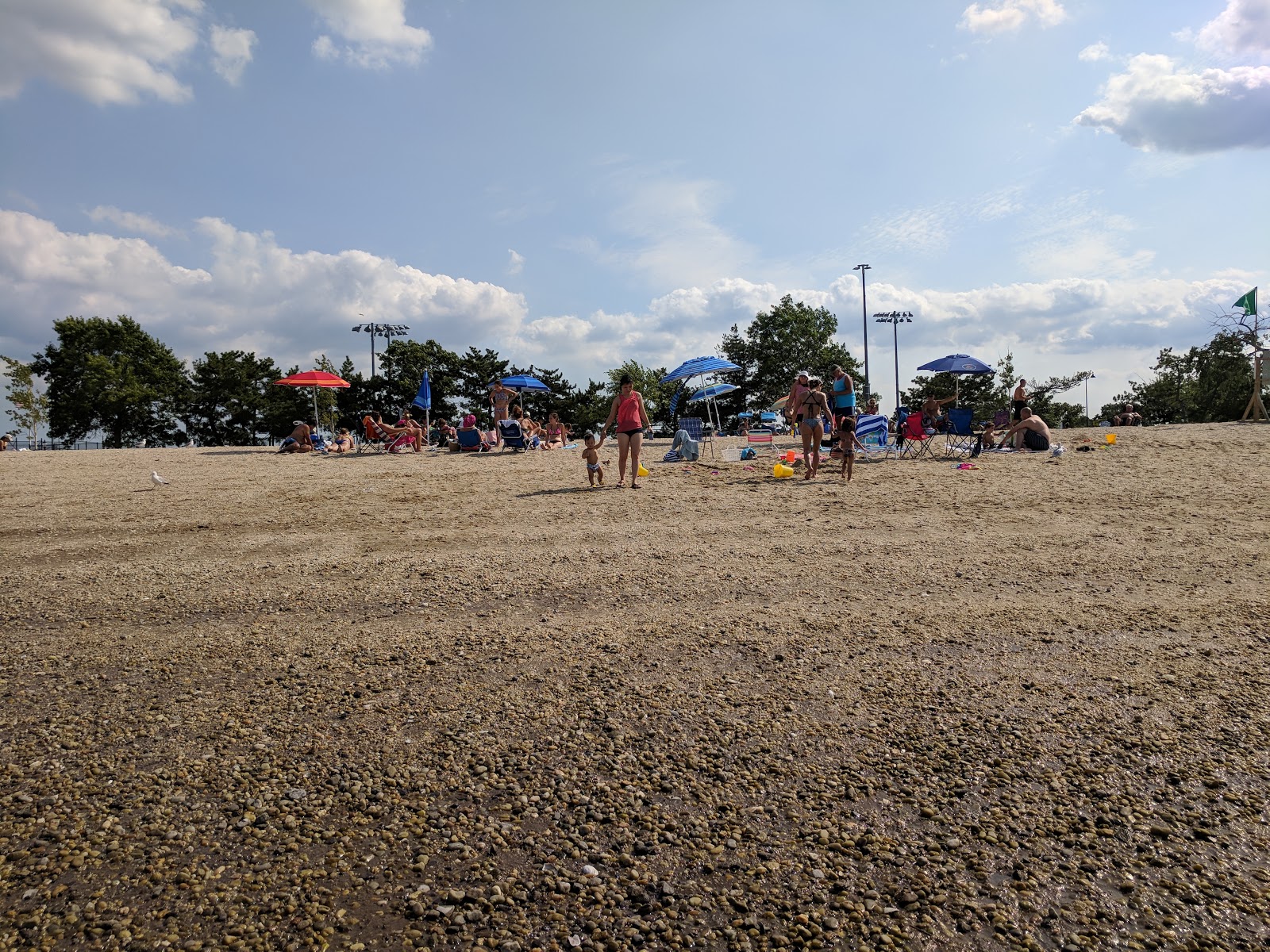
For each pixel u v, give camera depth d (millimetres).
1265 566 6074
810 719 3582
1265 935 2229
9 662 4352
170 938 2234
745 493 10414
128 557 6930
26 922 2285
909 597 5453
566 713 3658
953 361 18969
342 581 6008
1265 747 3238
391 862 2592
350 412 61031
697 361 19891
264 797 2967
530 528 8164
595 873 2533
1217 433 17312
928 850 2633
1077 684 3914
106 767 3189
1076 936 2234
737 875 2521
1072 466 12656
